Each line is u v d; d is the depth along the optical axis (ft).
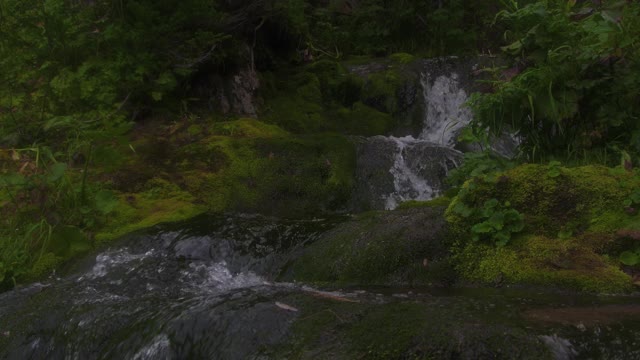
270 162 18.78
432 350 8.15
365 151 19.93
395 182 19.39
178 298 11.52
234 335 9.39
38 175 15.67
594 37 14.16
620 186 12.32
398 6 32.24
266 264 13.46
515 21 14.92
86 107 19.42
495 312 9.24
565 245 11.79
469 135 15.47
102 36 20.02
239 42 23.18
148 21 20.22
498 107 14.76
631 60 13.98
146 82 21.06
